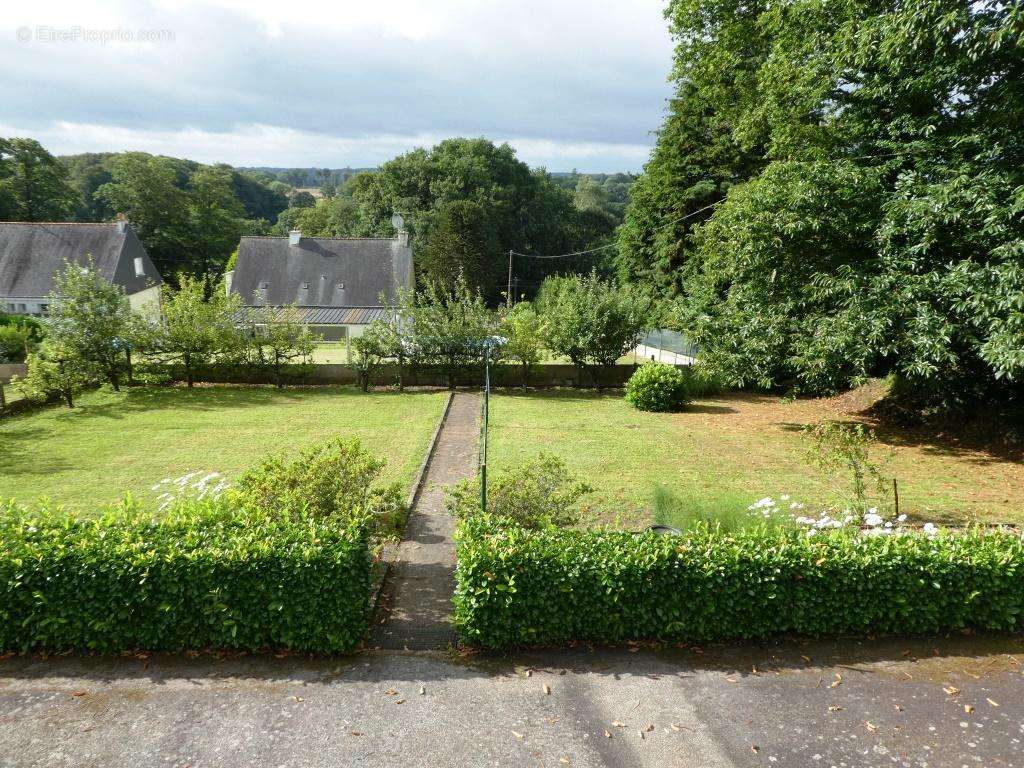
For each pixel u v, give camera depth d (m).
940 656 5.66
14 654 5.46
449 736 4.60
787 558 5.79
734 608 5.71
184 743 4.49
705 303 17.44
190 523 6.02
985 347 9.67
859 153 14.12
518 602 5.55
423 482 10.74
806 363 12.81
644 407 17.55
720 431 14.84
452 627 6.07
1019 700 5.06
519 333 20.73
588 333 20.36
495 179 56.28
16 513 6.29
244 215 71.56
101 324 18.61
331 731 4.64
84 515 8.90
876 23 11.01
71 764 4.27
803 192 12.28
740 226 13.68
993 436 13.38
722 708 4.93
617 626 5.70
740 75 18.39
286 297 38.00
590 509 9.25
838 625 5.88
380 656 5.59
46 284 36.03
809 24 13.63
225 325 20.16
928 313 10.58
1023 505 9.44
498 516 6.61
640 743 4.55
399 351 20.59
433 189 52.19
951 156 12.27
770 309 13.77
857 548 6.00
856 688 5.20
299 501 6.78
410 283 39.91
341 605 5.47
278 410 17.03
